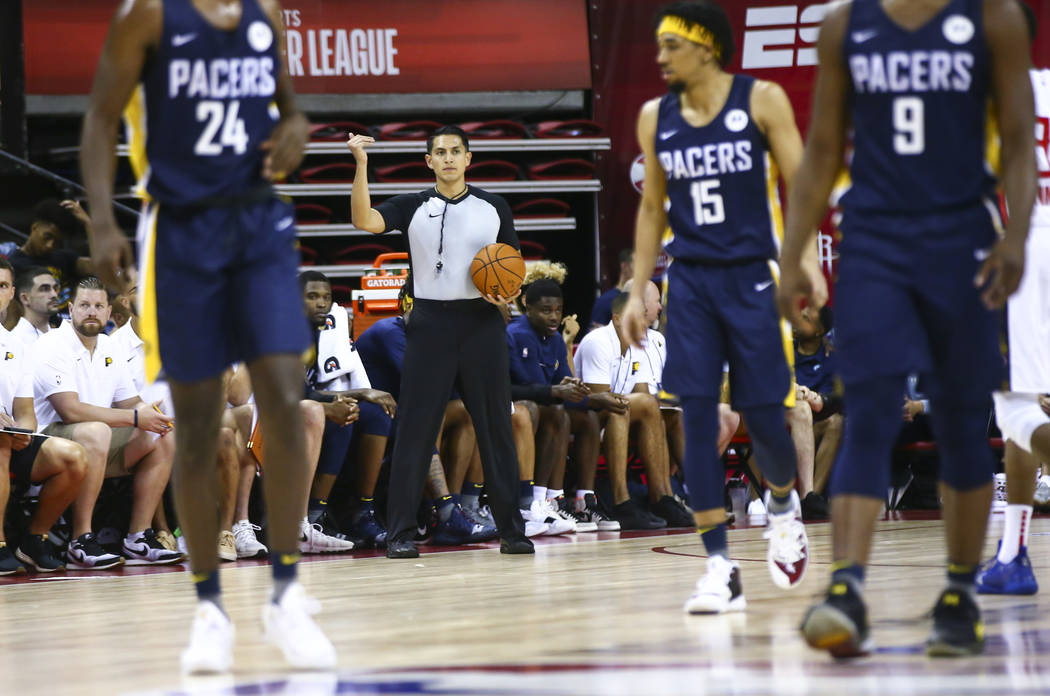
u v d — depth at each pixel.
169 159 8.26
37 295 20.48
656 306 25.17
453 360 19.14
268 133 8.48
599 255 32.81
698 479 11.24
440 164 19.12
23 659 9.32
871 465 8.09
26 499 18.78
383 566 17.45
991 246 8.04
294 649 8.25
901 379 8.05
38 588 15.73
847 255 8.19
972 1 7.80
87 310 19.41
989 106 8.03
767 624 9.96
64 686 7.86
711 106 11.41
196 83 8.15
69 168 32.34
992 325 8.11
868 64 7.97
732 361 11.47
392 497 19.23
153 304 8.30
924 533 20.50
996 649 8.30
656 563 16.44
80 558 18.50
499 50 32.81
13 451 18.06
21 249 25.80
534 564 16.91
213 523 8.56
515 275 18.94
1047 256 11.67
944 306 7.98
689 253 11.50
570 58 32.94
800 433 25.45
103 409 19.11
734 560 16.27
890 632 9.23
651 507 24.69
